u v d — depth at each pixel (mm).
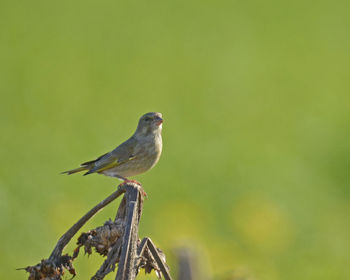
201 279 6320
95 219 11594
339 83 24547
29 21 29141
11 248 11195
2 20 29047
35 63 24406
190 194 14078
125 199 4680
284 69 25906
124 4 32906
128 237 4441
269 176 15531
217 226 12273
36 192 13250
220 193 14273
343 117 20656
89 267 7859
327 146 17391
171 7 33000
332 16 32562
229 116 20516
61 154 15906
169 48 27859
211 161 16219
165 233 11133
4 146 16172
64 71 23828
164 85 23344
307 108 21828
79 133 17531
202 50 27906
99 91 22094
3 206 12484
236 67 26031
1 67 23812
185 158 16203
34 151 15992
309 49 28344
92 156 15914
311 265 11422
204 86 23641
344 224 12953
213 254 10102
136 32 29469
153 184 14289
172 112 20297
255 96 22828
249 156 17047
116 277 4359
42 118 18812
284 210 13109
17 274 10461
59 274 4574
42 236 11516
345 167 15805
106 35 28734
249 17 32500
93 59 25469
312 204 14047
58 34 28078
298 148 17844
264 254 11234
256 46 28766
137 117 19312
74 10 31344
